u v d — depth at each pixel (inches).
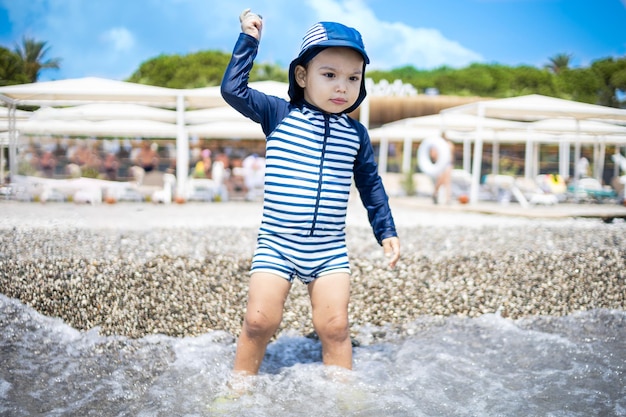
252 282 91.5
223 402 81.1
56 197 474.3
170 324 117.6
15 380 88.6
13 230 213.0
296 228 91.9
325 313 92.8
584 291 144.7
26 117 500.4
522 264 157.0
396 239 101.0
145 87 466.3
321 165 93.4
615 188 607.8
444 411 78.5
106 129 612.4
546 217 365.1
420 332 122.4
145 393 85.0
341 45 90.4
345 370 92.0
